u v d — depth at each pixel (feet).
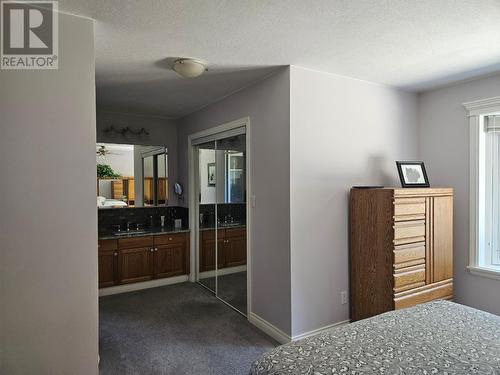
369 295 9.65
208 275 14.21
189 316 11.27
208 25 6.81
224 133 12.44
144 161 15.69
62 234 6.25
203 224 14.60
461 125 10.92
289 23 6.73
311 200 9.48
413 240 9.42
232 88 11.20
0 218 5.80
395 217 9.01
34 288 6.03
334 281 9.96
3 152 5.85
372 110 10.87
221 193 12.92
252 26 6.86
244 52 8.23
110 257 13.42
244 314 11.41
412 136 12.03
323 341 5.14
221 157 12.78
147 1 5.85
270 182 9.84
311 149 9.48
